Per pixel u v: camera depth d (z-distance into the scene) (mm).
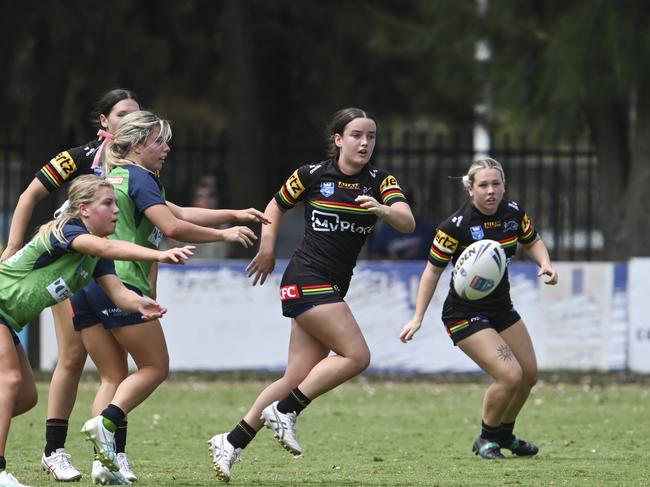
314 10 63469
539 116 54094
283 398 22250
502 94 53625
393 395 43250
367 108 69250
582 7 48438
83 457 27203
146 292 21984
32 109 56750
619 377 47000
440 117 76688
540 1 52656
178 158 60469
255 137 59781
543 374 47562
